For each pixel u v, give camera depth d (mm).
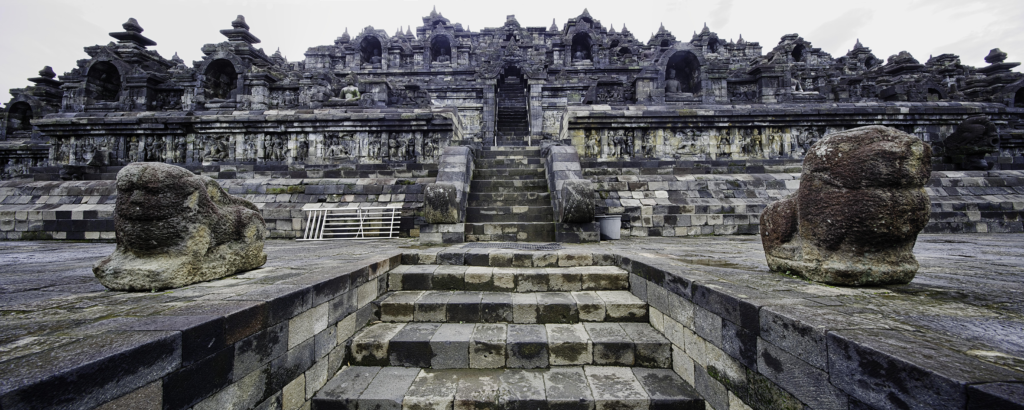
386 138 13188
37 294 3160
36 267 5062
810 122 13492
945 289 3104
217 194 4086
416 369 3900
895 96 16234
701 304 3340
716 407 3125
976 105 13633
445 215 7707
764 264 4516
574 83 21391
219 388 2385
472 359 3918
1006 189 11305
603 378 3682
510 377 3721
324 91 15047
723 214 10500
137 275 3217
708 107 13664
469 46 33531
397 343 3967
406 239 9523
